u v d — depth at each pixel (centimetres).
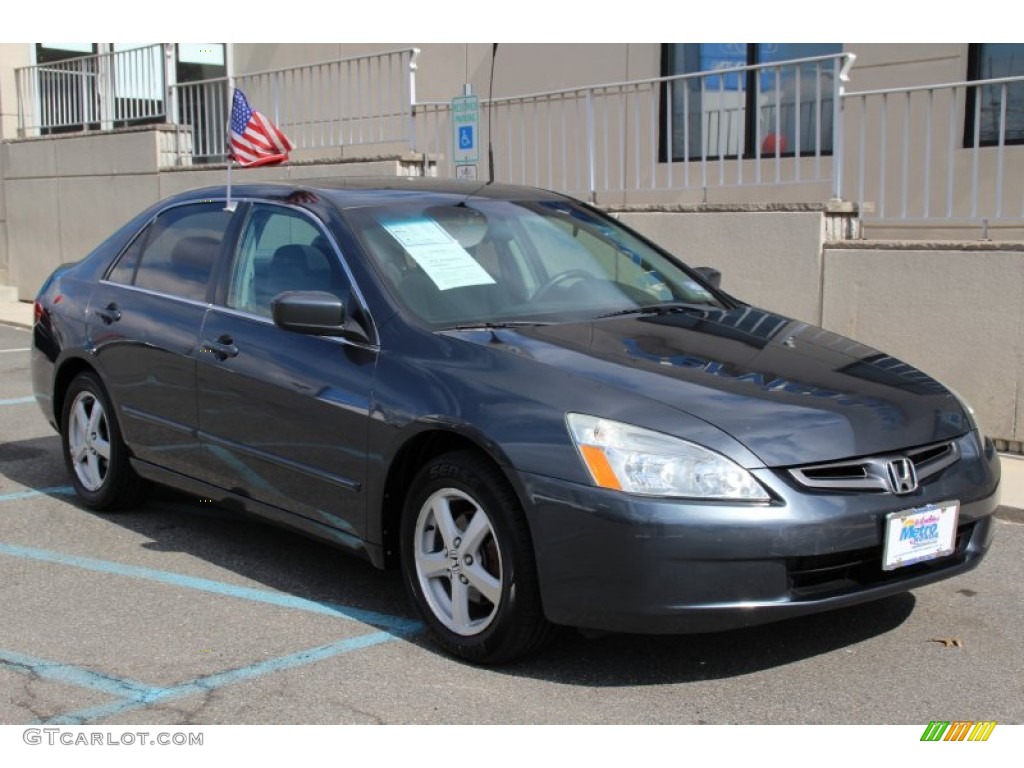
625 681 395
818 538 362
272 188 532
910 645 429
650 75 1065
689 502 357
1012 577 506
